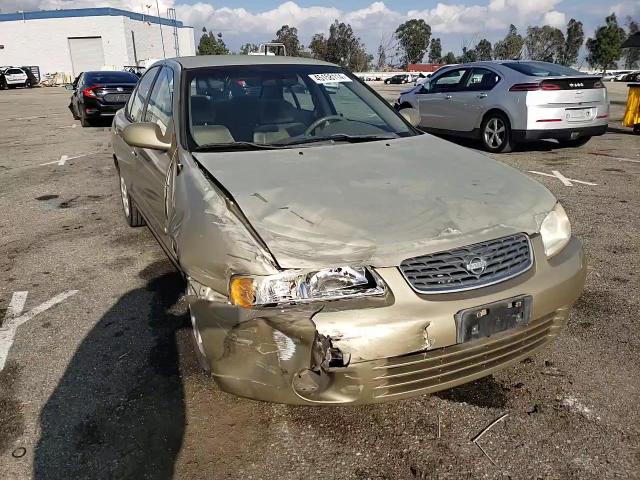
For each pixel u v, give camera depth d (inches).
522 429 89.3
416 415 93.0
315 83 141.9
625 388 98.9
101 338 119.1
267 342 76.7
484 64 348.5
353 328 74.9
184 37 2481.5
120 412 94.3
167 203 115.2
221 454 84.7
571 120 316.2
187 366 107.5
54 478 80.1
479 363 84.6
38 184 272.5
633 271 149.9
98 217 213.2
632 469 80.7
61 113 676.7
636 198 223.6
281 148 116.1
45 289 145.9
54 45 1998.0
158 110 143.5
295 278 76.5
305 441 87.3
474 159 114.5
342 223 83.4
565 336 116.9
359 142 122.9
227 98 130.0
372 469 81.6
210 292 81.5
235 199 88.9
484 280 82.7
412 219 85.5
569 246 97.4
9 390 101.1
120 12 1943.9
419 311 77.2
